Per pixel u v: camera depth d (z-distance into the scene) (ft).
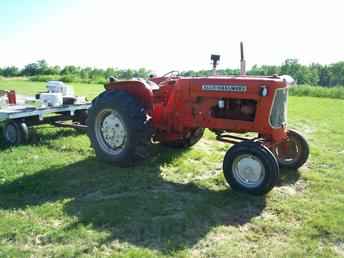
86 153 20.33
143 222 12.49
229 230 12.20
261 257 10.56
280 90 15.67
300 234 11.97
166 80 19.07
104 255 10.52
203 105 16.88
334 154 21.98
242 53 17.31
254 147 14.55
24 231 11.78
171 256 10.52
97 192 15.21
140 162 18.85
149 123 17.34
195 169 18.10
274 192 15.55
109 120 18.11
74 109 24.61
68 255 10.46
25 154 19.92
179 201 14.37
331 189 16.05
